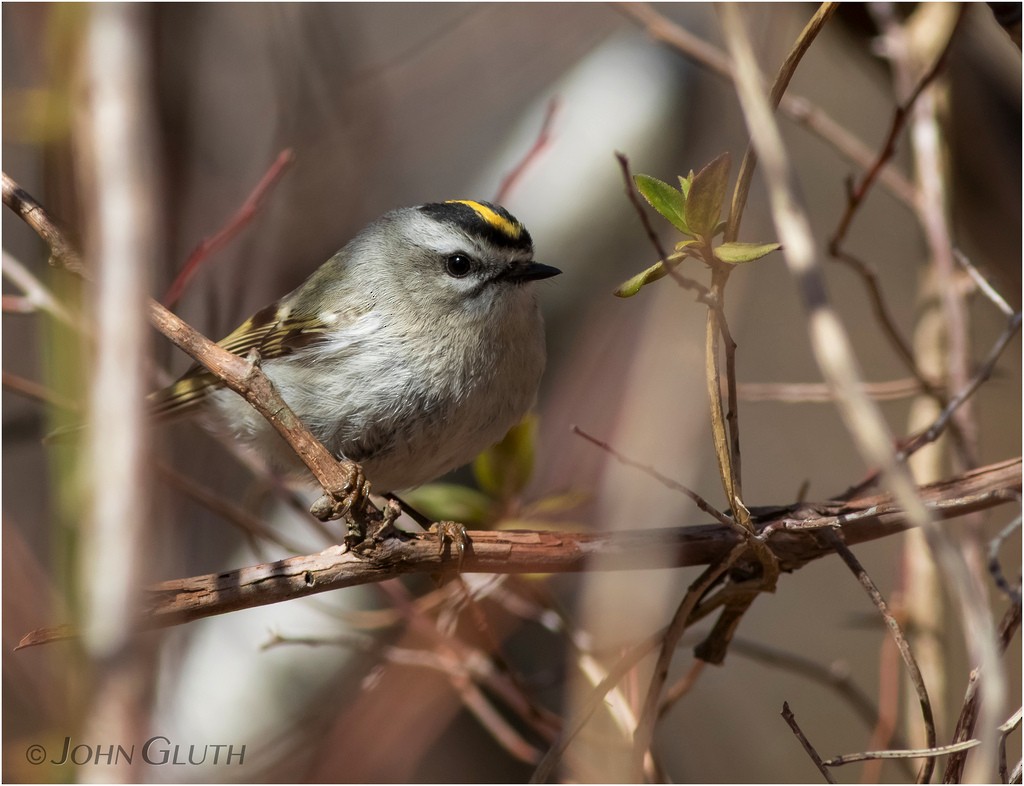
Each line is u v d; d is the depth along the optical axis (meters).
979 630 2.38
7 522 2.60
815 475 2.72
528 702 2.61
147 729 1.86
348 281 2.62
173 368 2.66
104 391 1.86
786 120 2.73
